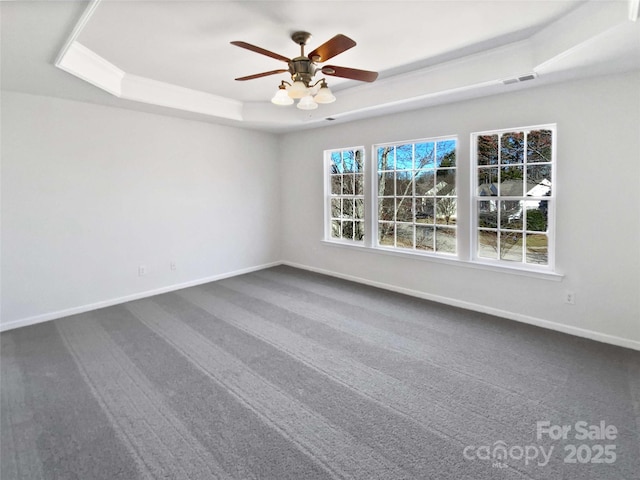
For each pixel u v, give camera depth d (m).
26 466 1.83
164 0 2.25
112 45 2.96
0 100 3.48
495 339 3.27
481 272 3.95
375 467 1.81
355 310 4.07
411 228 4.65
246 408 2.30
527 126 3.48
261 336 3.40
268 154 6.11
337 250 5.54
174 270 4.97
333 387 2.53
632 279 3.04
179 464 1.84
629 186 3.00
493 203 3.90
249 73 3.70
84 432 2.08
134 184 4.49
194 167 5.10
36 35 2.31
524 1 2.32
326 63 3.46
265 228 6.16
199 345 3.21
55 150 3.84
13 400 2.40
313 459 1.87
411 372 2.72
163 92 4.11
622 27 2.16
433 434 2.04
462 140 3.96
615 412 2.21
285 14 2.47
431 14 2.50
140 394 2.46
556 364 2.80
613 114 3.03
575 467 1.79
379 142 4.76
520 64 3.01
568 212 3.31
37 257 3.79
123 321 3.81
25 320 3.73
